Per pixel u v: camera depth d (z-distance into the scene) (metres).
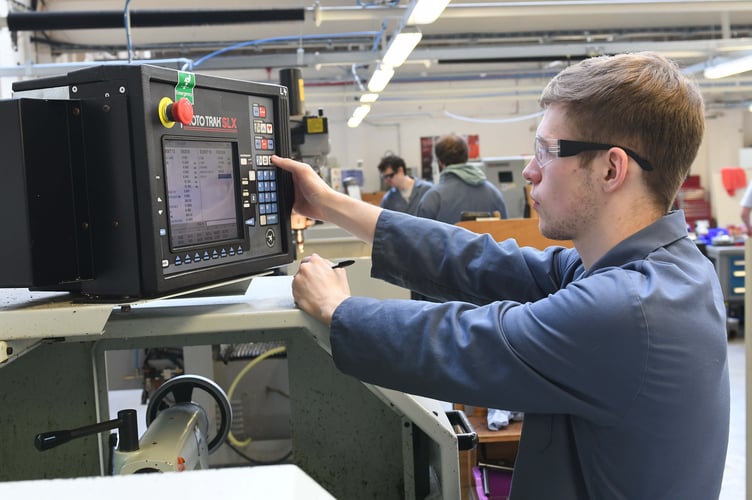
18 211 0.75
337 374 1.28
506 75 8.52
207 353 2.04
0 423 1.20
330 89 8.21
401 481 1.30
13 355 0.78
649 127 0.77
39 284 0.76
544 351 0.73
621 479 0.76
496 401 0.76
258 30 5.32
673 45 4.59
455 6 3.08
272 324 0.86
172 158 0.79
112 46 5.23
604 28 6.19
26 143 0.74
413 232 1.07
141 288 0.76
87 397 1.22
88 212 0.77
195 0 4.66
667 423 0.73
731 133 9.34
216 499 0.32
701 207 8.62
